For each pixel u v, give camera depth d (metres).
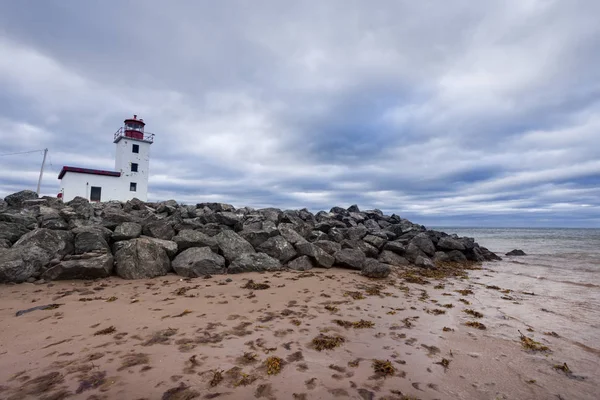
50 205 18.50
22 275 8.97
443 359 5.17
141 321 6.36
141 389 3.99
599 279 13.45
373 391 4.15
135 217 15.35
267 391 4.06
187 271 10.64
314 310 7.51
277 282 10.23
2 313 6.65
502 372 4.81
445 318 7.37
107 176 33.31
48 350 4.98
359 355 5.20
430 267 15.38
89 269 9.57
